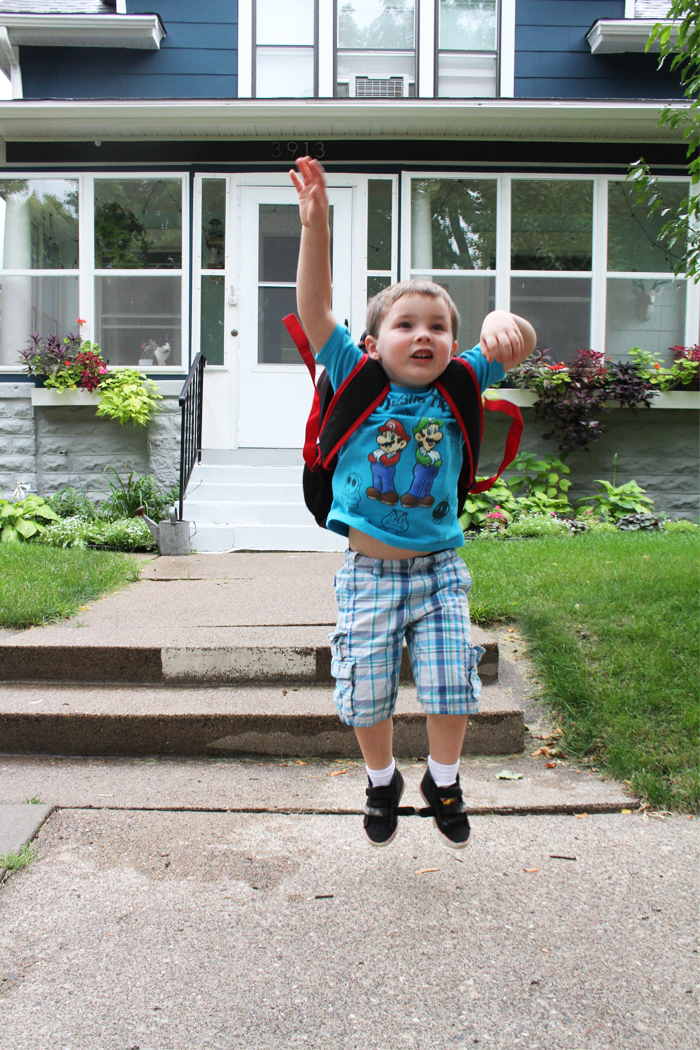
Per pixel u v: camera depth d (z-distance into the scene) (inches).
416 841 93.4
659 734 112.0
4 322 307.3
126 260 307.3
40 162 305.3
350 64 333.4
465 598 74.8
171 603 168.6
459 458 74.4
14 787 108.0
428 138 302.8
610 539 219.6
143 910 79.3
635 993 67.2
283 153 303.6
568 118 286.2
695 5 137.1
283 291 306.3
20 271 306.7
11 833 92.7
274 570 207.9
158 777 111.9
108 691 132.2
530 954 72.4
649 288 311.0
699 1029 63.1
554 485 294.8
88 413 297.4
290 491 268.1
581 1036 62.4
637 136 301.4
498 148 304.2
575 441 290.0
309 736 118.7
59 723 119.7
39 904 80.2
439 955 72.3
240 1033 62.8
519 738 117.3
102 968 70.4
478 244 307.6
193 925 76.8
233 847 91.8
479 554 201.9
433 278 307.4
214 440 305.3
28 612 151.0
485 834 94.7
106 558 205.5
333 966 70.8
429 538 72.9
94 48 327.0
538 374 286.2
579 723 118.1
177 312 307.3
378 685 72.7
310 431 77.2
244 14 327.6
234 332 304.8
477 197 306.8
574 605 150.5
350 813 100.5
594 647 135.2
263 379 306.0
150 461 292.8
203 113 283.0
